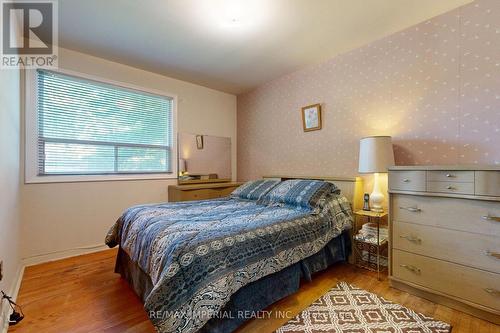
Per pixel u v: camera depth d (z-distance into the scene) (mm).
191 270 1287
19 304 1793
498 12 1880
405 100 2381
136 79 3281
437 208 1755
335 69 2965
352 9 2080
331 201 2416
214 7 2045
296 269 1905
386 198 2521
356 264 2486
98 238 2973
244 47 2734
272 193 2709
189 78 3664
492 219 1520
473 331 1467
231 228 1641
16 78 2213
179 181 3699
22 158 2484
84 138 2928
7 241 1802
